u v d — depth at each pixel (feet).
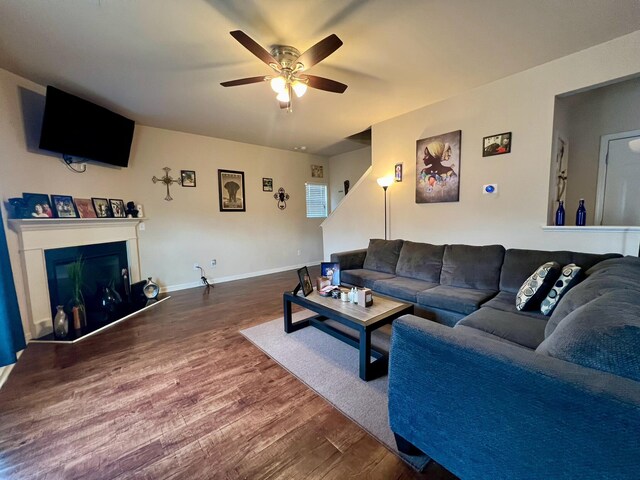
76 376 6.88
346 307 7.61
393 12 6.35
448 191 11.70
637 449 2.33
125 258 13.06
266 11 6.23
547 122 8.97
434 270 10.44
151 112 12.05
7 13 6.05
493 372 3.22
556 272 6.57
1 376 6.72
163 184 14.51
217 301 12.92
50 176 9.95
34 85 9.41
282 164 19.56
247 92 10.19
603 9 6.38
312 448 4.69
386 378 6.64
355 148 19.83
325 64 8.64
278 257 19.62
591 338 2.98
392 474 4.20
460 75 9.51
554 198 9.64
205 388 6.35
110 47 7.43
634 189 10.53
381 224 14.65
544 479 2.91
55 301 9.90
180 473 4.26
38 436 5.01
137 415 5.51
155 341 8.76
